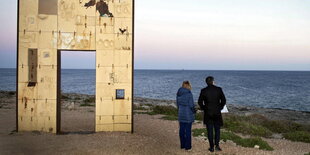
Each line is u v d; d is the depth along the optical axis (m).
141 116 14.62
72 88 63.16
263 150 7.99
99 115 9.29
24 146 7.26
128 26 9.36
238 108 27.55
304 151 8.27
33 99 9.07
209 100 7.29
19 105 9.05
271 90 59.91
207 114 7.30
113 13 9.30
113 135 8.73
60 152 6.74
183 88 7.60
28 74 9.05
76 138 8.28
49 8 9.05
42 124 9.11
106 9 9.27
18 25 8.96
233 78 127.44
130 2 9.35
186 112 7.43
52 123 9.12
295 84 84.44
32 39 9.02
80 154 6.62
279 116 22.83
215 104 7.27
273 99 42.84
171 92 53.50
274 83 89.19
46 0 9.04
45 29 9.05
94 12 9.22
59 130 9.46
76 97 30.30
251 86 72.69
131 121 9.43
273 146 8.87
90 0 9.21
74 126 11.05
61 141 7.86
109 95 9.33
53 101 9.11
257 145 8.38
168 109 17.05
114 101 9.34
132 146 7.55
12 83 71.81
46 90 9.09
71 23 9.12
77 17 9.14
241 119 15.12
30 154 6.55
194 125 12.00
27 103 9.06
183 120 7.45
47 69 9.07
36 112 9.08
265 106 35.03
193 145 8.14
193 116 7.52
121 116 9.39
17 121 9.03
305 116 23.28
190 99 7.40
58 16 9.07
